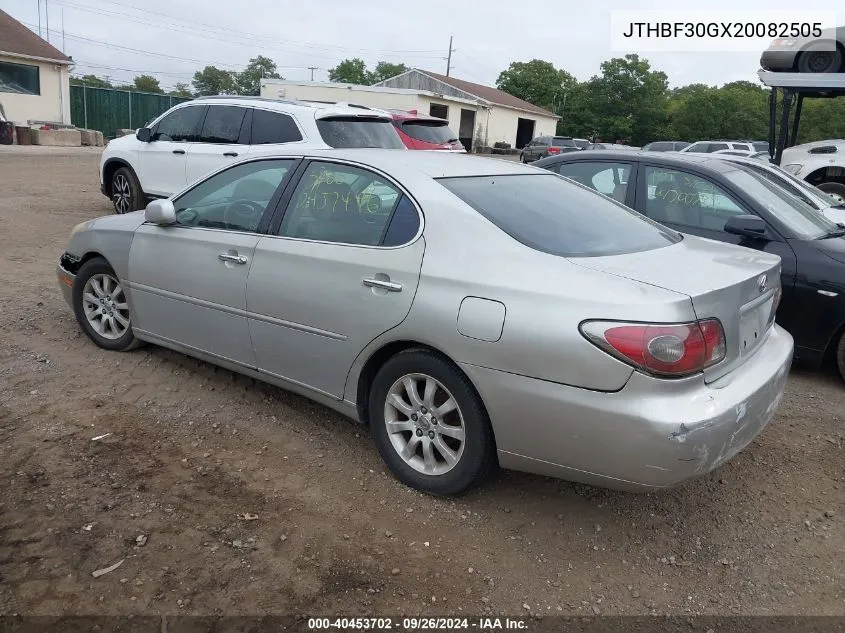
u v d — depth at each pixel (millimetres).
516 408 3004
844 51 10023
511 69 69188
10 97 27844
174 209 4375
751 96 58938
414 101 37000
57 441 3742
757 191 5641
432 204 3400
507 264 3105
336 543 3082
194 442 3865
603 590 2912
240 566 2891
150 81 81125
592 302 2852
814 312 5035
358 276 3484
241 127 8984
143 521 3125
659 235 3852
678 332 2760
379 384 3512
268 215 3986
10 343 5035
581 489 3615
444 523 3277
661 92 62062
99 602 2639
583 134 62312
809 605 2879
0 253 7773
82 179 15477
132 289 4676
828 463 4012
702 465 2824
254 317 3965
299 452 3830
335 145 8461
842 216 6707
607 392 2797
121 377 4605
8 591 2656
